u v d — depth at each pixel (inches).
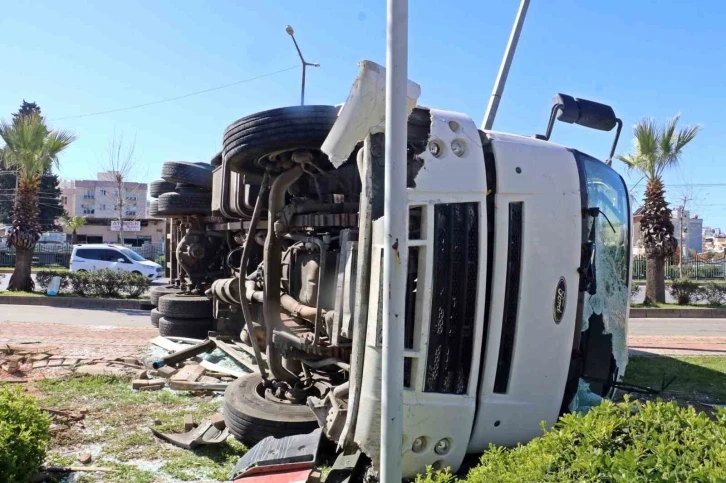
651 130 813.9
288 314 215.5
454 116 154.5
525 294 157.2
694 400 264.8
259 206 202.4
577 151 184.2
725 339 488.4
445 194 147.0
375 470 139.2
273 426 174.9
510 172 156.7
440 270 147.6
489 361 153.7
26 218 783.1
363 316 141.8
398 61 106.2
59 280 743.7
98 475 163.3
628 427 103.7
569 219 165.3
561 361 163.8
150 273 1100.5
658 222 823.7
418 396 144.8
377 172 141.1
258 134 174.4
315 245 190.1
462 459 152.2
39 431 153.4
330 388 184.2
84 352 343.0
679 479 85.4
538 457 99.3
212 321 372.5
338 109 171.5
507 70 351.3
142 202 2573.8
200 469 169.2
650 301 831.1
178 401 241.8
